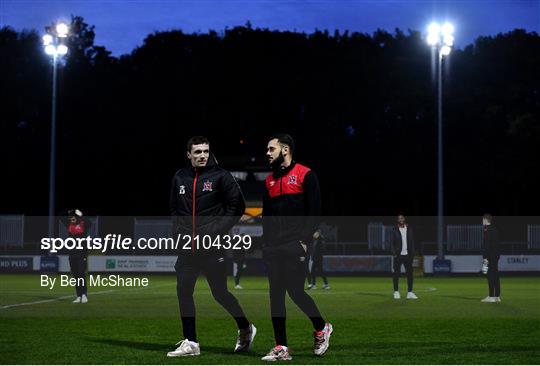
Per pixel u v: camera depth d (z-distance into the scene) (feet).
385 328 68.28
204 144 51.19
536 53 307.78
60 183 307.78
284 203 49.01
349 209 305.53
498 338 60.34
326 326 49.78
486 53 310.04
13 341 57.31
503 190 297.74
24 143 309.22
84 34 327.06
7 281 173.58
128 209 309.01
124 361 46.75
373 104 310.65
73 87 314.55
